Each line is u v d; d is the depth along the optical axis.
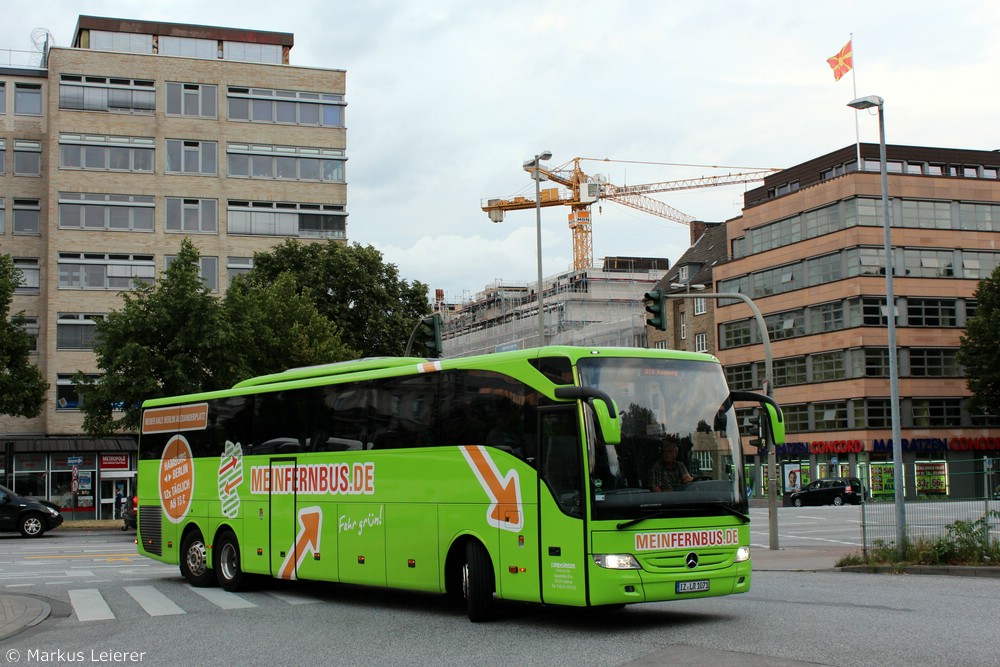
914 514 20.53
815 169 76.31
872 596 14.86
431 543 13.73
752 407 74.50
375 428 14.94
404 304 60.19
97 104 59.56
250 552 17.41
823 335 69.62
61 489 55.53
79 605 16.30
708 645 10.52
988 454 67.88
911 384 67.06
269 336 44.59
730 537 12.33
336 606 15.45
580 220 141.75
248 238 61.25
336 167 63.41
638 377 12.35
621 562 11.55
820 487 57.44
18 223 59.59
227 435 18.31
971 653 9.66
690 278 84.50
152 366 41.00
